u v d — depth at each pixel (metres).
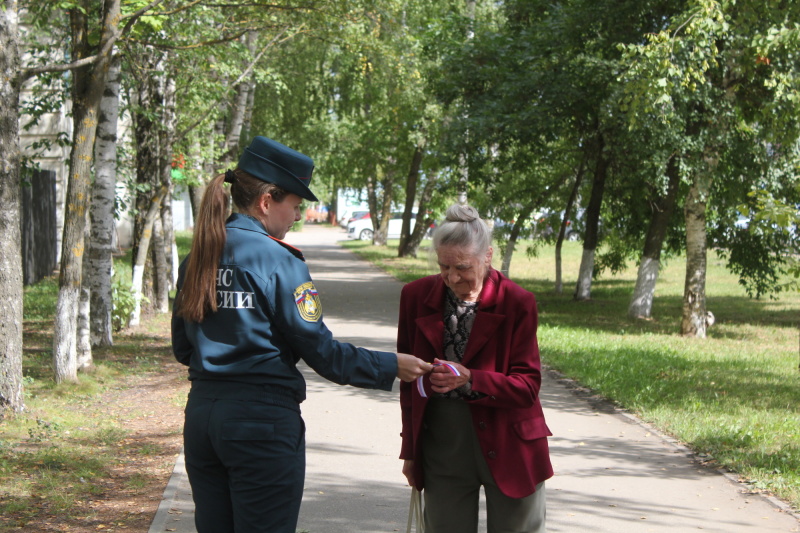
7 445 6.32
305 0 12.92
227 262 2.73
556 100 15.81
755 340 14.66
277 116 26.48
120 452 6.35
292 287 2.73
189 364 2.91
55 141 11.48
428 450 3.16
